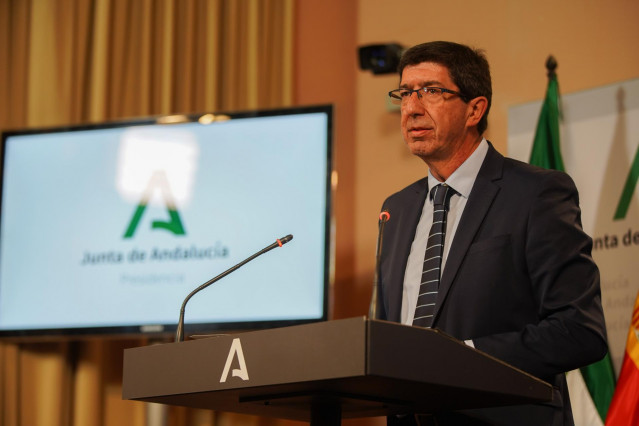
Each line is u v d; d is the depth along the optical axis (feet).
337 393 6.99
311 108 18.62
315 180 18.29
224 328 18.10
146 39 21.18
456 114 9.41
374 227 19.57
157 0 21.61
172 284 18.65
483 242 8.71
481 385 6.59
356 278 19.52
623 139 15.53
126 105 21.17
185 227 18.84
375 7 20.52
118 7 21.59
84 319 18.98
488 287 8.53
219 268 18.44
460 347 6.54
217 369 7.03
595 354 7.78
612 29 17.48
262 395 7.46
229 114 19.11
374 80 20.26
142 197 19.25
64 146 19.99
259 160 18.71
